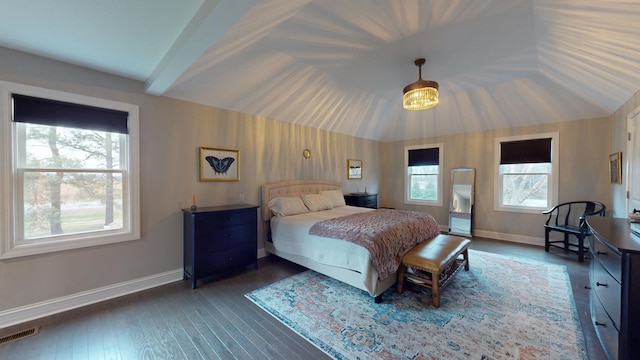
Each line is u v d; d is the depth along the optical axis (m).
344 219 3.17
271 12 1.84
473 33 2.39
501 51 2.75
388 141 6.38
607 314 1.57
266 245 3.84
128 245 2.69
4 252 2.07
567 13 1.89
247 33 2.14
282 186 4.05
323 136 4.88
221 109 3.40
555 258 3.68
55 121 2.28
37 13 1.71
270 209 3.74
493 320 2.12
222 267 3.00
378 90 4.04
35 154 2.25
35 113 2.19
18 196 2.18
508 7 1.99
